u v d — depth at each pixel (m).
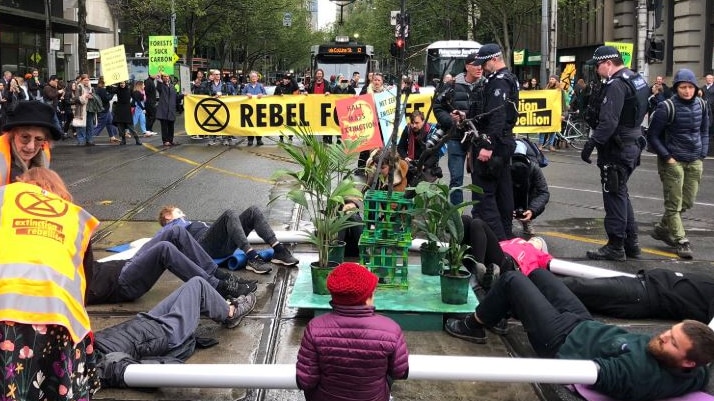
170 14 39.34
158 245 5.04
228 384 3.52
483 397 3.81
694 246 7.37
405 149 9.24
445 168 14.79
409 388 3.89
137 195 9.89
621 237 6.64
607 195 6.65
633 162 6.55
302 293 5.00
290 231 6.96
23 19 29.97
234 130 16.08
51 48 26.36
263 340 4.57
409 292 5.09
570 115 20.20
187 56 42.38
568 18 37.31
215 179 11.50
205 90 26.92
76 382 2.73
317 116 15.82
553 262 5.80
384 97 9.00
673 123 6.87
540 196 7.48
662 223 7.16
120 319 4.88
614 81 6.38
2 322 2.58
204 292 4.53
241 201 9.50
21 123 3.57
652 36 20.36
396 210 5.07
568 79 24.03
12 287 2.61
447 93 7.93
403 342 3.03
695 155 6.92
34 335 2.61
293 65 105.12
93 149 16.47
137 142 17.72
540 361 3.63
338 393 2.97
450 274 4.83
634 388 3.56
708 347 3.47
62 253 2.73
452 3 33.19
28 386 2.59
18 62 31.66
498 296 4.42
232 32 45.81
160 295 5.43
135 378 3.59
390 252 5.12
